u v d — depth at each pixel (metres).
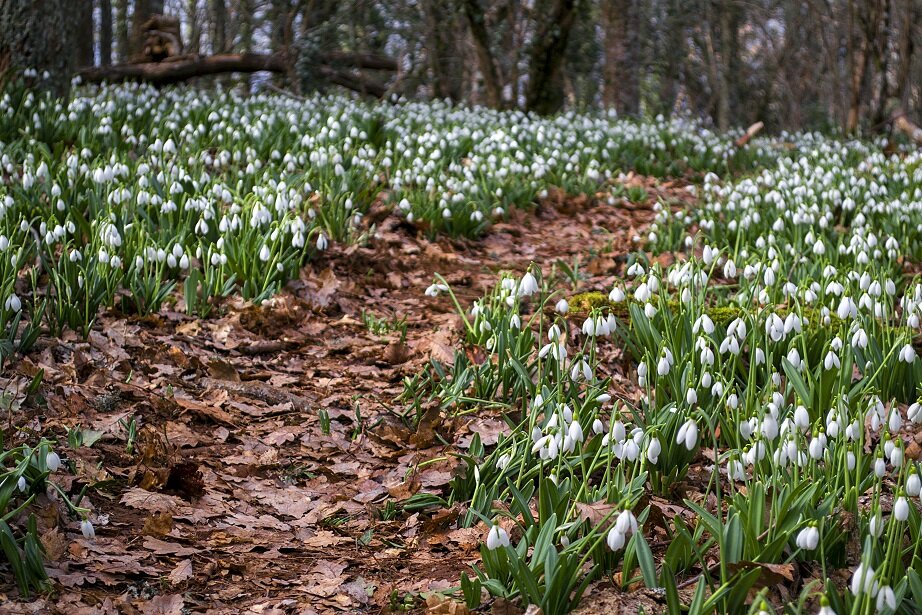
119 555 2.98
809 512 2.83
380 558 3.18
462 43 21.45
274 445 4.01
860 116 17.55
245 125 9.52
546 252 7.71
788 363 3.70
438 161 9.57
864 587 2.25
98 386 4.16
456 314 5.86
